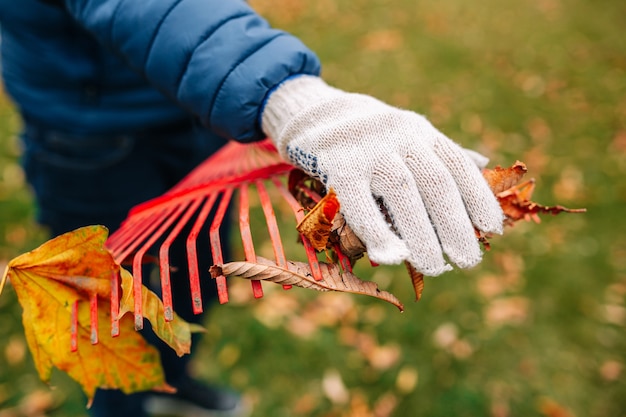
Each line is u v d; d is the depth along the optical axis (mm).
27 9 1171
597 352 2279
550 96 4031
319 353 2219
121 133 1303
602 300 2480
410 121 798
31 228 2670
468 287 2482
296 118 814
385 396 2098
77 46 1207
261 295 703
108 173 1343
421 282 752
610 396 2137
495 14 5426
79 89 1252
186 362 1847
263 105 860
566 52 4695
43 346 803
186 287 1642
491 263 2619
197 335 1803
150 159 1401
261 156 1153
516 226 2830
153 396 1960
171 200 985
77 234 731
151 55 895
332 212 688
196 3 881
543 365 2221
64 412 1998
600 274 2605
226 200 897
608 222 2904
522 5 5641
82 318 805
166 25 878
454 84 4168
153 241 865
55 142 1298
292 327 2301
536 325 2359
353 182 741
